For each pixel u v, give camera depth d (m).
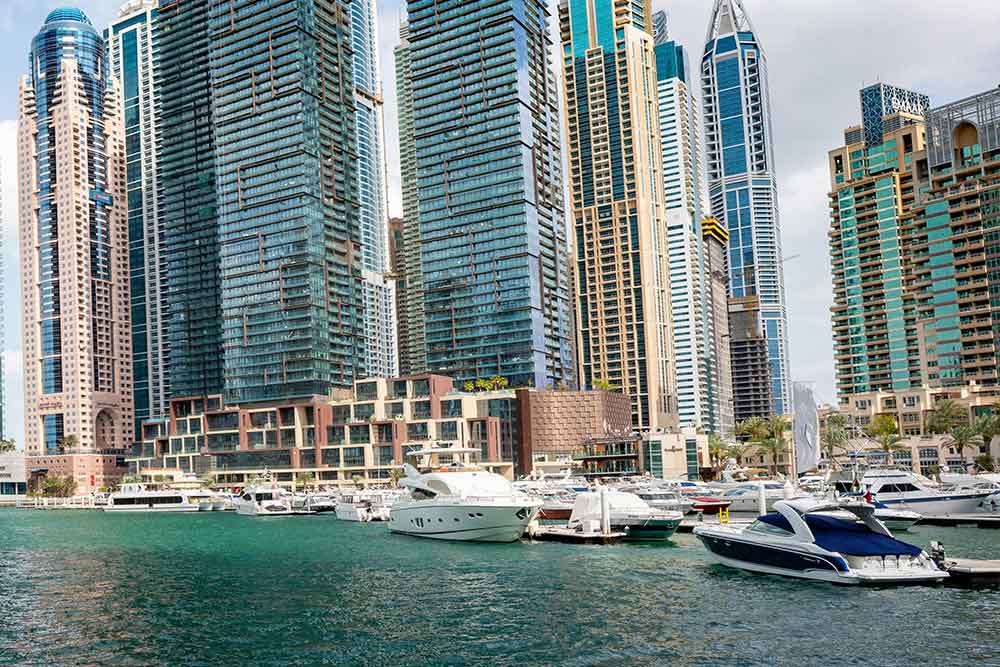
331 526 131.12
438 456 135.25
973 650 46.25
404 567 79.62
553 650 48.41
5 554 101.25
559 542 94.12
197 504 199.50
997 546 79.31
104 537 122.88
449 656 47.84
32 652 51.22
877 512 90.00
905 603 56.25
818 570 63.50
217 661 48.19
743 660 45.69
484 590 66.25
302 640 52.06
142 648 51.38
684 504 109.06
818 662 45.03
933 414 197.88
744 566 69.88
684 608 57.31
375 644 50.66
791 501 67.88
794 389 91.69
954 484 108.31
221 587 71.69
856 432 198.62
